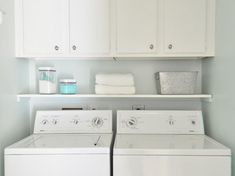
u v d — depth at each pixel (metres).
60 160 1.22
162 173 1.22
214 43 1.60
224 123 1.43
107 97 1.83
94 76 1.94
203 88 1.86
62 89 1.73
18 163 1.22
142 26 1.61
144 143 1.38
